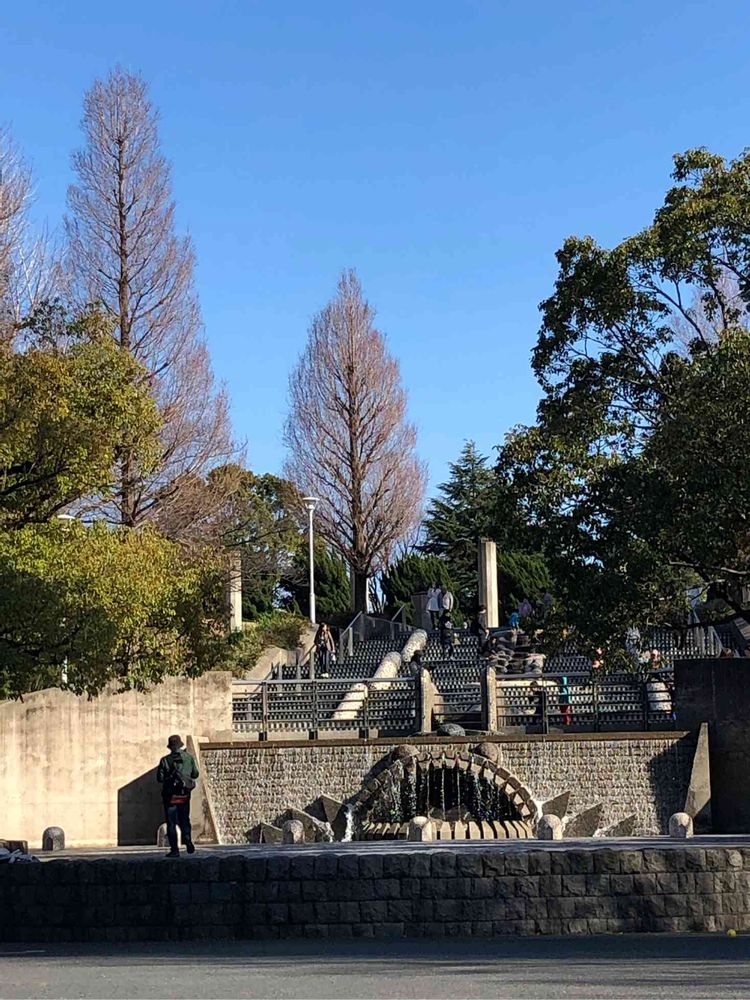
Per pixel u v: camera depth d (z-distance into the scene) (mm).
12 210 45500
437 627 56469
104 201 48469
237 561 46500
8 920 17562
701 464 28422
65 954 16047
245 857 17438
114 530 28875
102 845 33781
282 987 12344
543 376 32594
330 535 69562
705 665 35375
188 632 26891
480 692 38906
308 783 35188
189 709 35375
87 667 23125
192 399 47875
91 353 24328
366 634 56812
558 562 30891
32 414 22875
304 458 69688
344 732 38031
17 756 33625
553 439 31438
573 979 12445
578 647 32312
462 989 11953
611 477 30297
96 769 34312
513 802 33812
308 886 17141
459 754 34406
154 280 48438
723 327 33469
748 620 30891
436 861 17047
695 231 30344
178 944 16797
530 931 16828
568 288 31828
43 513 25391
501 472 32188
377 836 32719
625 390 32094
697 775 34344
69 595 23297
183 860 17406
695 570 30516
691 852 16969
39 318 25047
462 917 16922
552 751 34938
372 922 17031
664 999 11039
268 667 48094
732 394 28406
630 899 16859
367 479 69562
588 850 17031
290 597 72188
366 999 11422
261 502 58438
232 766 35312
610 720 36938
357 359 69750
